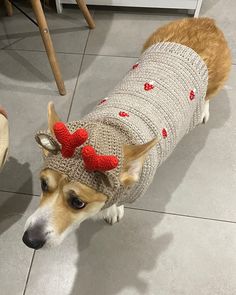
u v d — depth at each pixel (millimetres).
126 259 1312
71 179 840
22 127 1608
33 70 1781
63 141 798
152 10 2010
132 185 976
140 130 984
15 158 1528
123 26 1946
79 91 1710
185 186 1452
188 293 1252
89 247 1333
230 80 1720
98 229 1363
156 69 1127
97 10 2014
